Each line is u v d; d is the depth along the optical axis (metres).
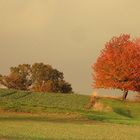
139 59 117.50
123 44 119.25
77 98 108.94
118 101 110.81
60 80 180.62
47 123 69.56
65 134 54.31
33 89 180.25
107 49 119.88
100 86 118.62
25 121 71.38
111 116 87.31
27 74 185.50
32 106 90.06
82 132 57.97
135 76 116.31
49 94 113.19
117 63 116.88
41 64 186.00
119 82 116.88
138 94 117.44
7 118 74.94
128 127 69.31
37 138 48.69
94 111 92.94
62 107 93.25
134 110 101.44
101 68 118.62
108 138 52.62
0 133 51.69
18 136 49.50
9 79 186.25
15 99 102.12
